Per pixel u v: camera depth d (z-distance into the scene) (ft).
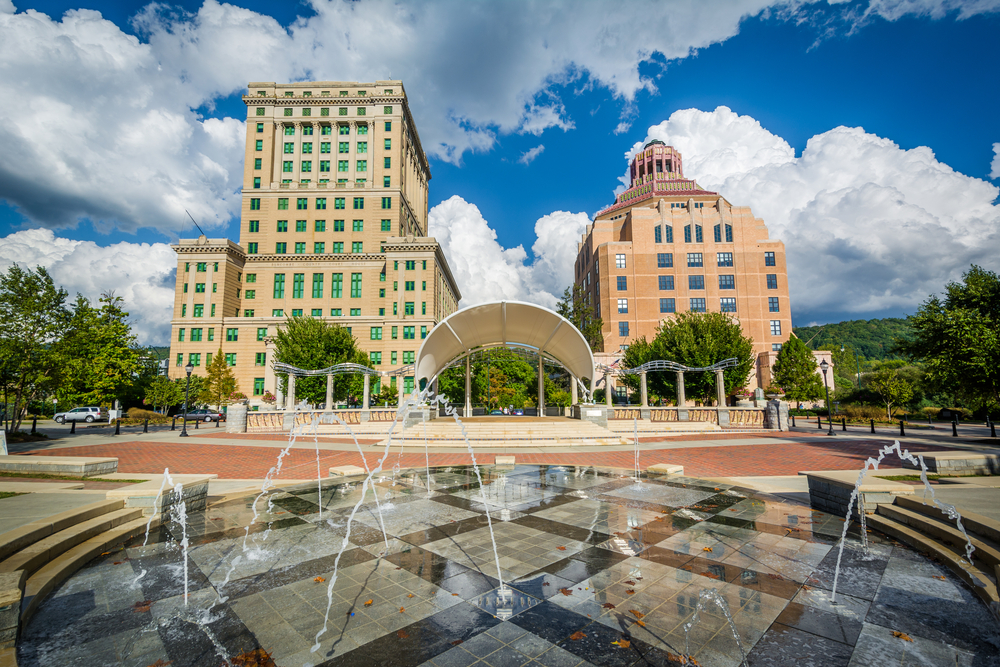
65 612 13.99
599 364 92.32
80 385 86.12
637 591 15.21
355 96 226.58
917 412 136.36
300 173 223.92
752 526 22.76
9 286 72.95
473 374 145.07
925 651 11.59
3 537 16.28
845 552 18.93
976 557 17.02
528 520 24.02
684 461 47.39
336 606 14.28
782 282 207.92
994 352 57.88
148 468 44.04
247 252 215.92
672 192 265.95
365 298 208.44
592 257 248.32
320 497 29.84
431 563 17.92
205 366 198.29
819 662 11.05
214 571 17.25
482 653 11.51
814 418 138.21
